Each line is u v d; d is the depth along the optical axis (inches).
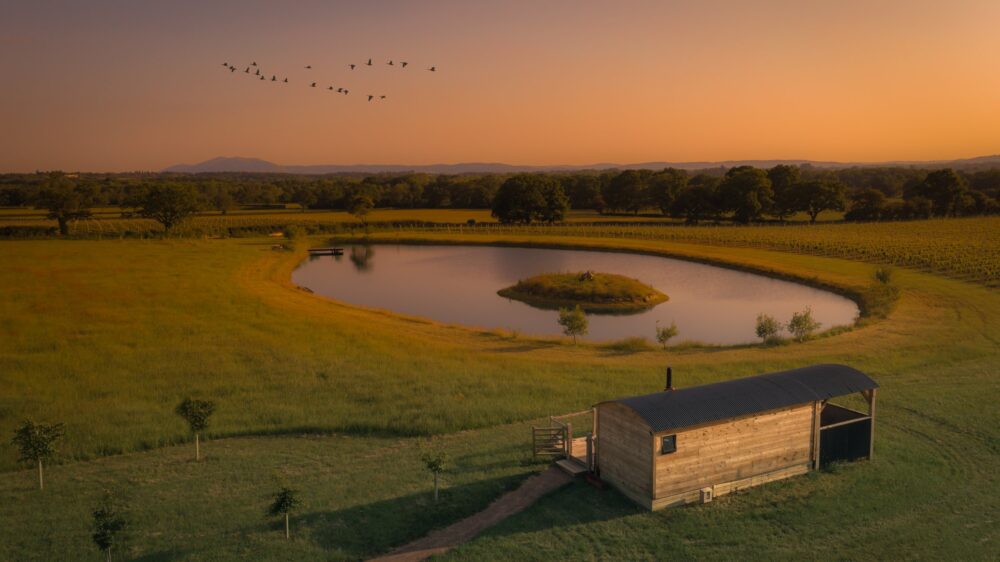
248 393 1346.0
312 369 1533.0
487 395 1283.2
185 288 2795.3
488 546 681.0
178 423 1144.8
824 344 1738.4
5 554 678.5
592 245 4554.6
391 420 1138.0
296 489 724.0
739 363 1521.9
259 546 690.2
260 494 829.8
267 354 1695.4
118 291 2684.5
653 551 673.6
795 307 2635.3
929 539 686.5
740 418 802.8
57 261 3526.1
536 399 1245.1
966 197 6254.9
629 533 711.1
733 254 3981.3
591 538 700.7
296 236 5014.8
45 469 952.9
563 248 4645.7
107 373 1523.1
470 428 1099.9
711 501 787.4
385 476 879.7
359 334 1966.0
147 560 664.4
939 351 1571.1
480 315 2598.4
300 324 2113.7
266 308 2401.6
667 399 808.9
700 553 666.8
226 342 1845.5
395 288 3228.3
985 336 1745.8
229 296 2630.4
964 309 2180.1
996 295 2434.8
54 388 1400.1
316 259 4333.2
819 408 858.8
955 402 1126.4
